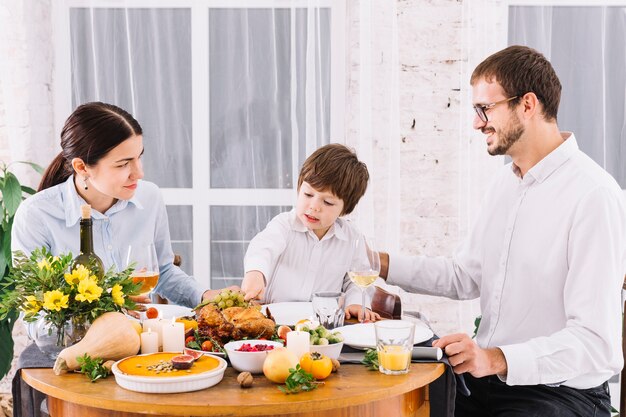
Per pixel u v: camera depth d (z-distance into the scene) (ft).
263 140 12.17
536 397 6.93
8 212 10.14
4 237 10.28
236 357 5.53
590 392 6.98
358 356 6.03
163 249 8.74
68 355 5.52
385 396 5.20
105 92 12.05
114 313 5.76
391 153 11.59
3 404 11.62
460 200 11.65
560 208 7.11
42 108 11.83
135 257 7.94
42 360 5.87
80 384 5.27
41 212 7.75
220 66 12.15
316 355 5.41
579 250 6.77
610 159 12.09
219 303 6.46
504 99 7.23
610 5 11.94
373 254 6.98
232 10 12.05
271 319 6.65
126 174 7.47
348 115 11.93
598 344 6.52
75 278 5.71
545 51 11.97
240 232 12.32
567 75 12.05
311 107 11.82
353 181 8.09
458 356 6.00
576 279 6.75
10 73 11.55
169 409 4.84
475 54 11.53
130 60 12.04
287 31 11.99
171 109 12.18
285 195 12.21
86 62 11.99
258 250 8.12
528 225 7.31
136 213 8.38
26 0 11.53
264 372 5.33
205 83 12.16
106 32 11.98
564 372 6.41
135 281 6.50
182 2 12.04
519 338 7.31
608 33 11.98
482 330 7.80
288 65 12.03
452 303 11.73
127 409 4.91
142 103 12.11
